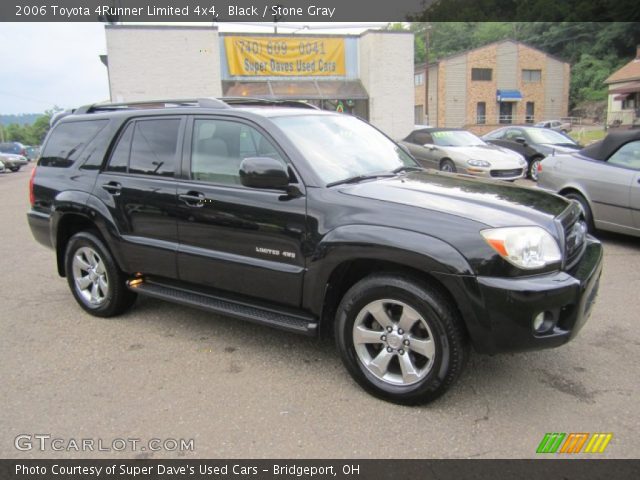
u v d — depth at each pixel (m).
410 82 22.66
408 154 4.64
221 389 3.49
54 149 5.05
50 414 3.23
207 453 2.85
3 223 10.09
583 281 3.11
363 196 3.34
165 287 4.35
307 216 3.42
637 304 4.85
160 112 4.32
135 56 20.45
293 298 3.56
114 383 3.59
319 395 3.40
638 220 6.50
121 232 4.40
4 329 4.57
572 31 67.94
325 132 4.06
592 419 3.08
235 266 3.77
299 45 22.30
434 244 2.99
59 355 4.04
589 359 3.80
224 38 21.53
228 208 3.76
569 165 7.37
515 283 2.91
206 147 4.01
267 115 3.88
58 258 5.05
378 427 3.04
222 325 4.58
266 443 2.92
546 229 3.12
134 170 4.39
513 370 3.66
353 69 23.16
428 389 3.12
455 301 3.00
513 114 51.12
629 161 6.76
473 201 3.32
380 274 3.25
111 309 4.69
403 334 3.19
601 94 59.44
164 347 4.15
